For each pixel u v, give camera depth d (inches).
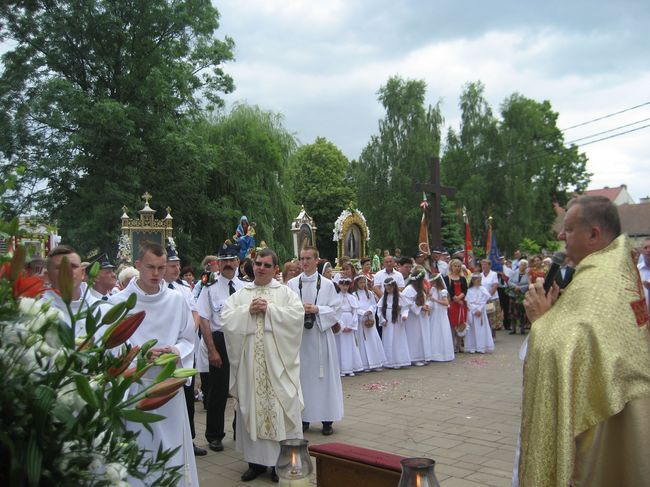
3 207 65.7
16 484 53.7
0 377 55.1
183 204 1029.8
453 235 1400.1
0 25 933.2
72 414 57.6
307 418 264.2
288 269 371.6
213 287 263.1
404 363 449.7
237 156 1064.8
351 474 131.5
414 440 250.1
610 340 81.8
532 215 1619.1
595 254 90.8
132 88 992.2
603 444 86.7
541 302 96.8
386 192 1599.4
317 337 265.9
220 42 1080.2
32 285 60.5
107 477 58.7
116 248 887.1
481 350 515.8
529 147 1657.2
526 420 88.0
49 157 922.1
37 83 955.3
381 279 463.5
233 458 236.5
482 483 197.2
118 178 935.7
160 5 998.4
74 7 935.7
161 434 157.2
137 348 66.3
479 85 1711.4
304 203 2025.1
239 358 212.1
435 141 1654.8
